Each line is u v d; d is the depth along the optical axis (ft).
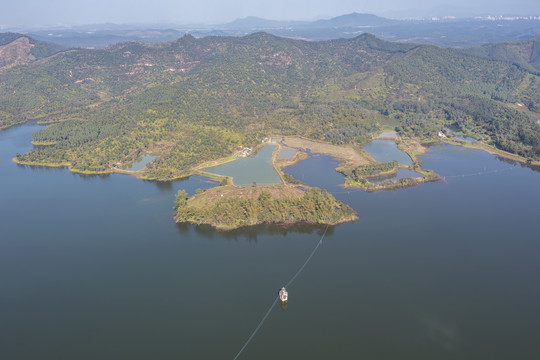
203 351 510.58
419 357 501.56
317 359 497.87
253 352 508.94
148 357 503.61
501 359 499.92
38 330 553.23
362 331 544.62
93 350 516.73
